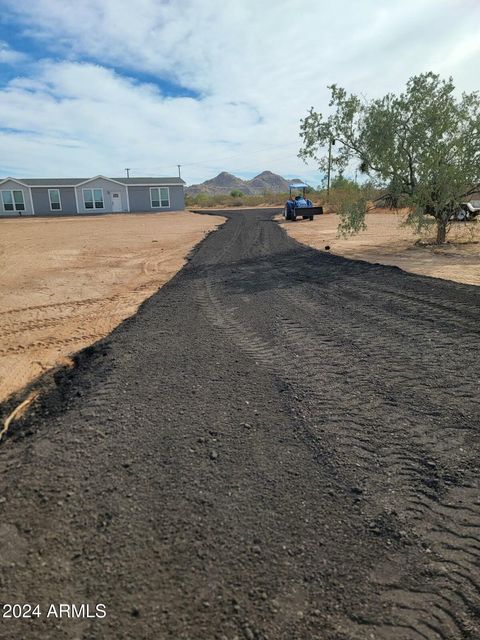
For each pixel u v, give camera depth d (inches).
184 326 239.9
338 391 153.1
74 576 79.1
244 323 241.4
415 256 465.4
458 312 242.2
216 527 90.7
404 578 79.2
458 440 121.8
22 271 445.1
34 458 117.2
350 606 73.5
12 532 90.2
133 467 111.7
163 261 505.7
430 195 525.0
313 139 575.5
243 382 162.6
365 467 111.1
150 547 85.6
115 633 68.4
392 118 508.7
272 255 518.0
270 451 118.3
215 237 743.7
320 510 96.0
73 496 101.0
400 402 143.6
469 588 77.3
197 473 109.0
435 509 96.7
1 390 172.2
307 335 215.5
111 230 924.0
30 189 1578.5
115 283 386.3
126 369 178.1
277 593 75.7
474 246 517.3
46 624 70.0
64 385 172.4
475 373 162.7
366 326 226.8
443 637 68.6
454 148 505.7
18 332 251.8
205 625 69.7
